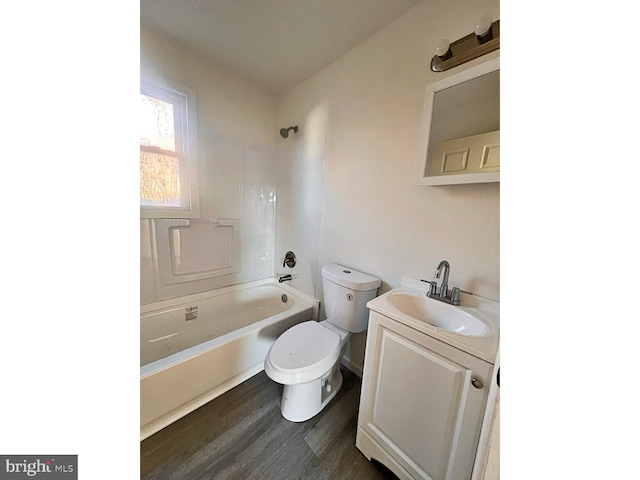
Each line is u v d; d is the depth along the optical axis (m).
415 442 0.90
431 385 0.84
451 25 1.04
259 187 2.19
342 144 1.60
